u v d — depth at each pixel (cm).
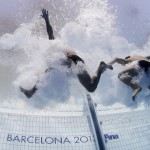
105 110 404
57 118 380
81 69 379
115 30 536
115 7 571
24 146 335
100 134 350
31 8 555
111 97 426
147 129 371
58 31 524
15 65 460
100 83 438
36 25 527
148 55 470
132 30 549
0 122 358
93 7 566
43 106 401
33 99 404
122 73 414
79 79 382
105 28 534
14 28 521
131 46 522
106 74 441
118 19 555
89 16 549
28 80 418
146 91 416
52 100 406
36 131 355
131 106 412
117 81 435
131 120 384
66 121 376
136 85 402
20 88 398
